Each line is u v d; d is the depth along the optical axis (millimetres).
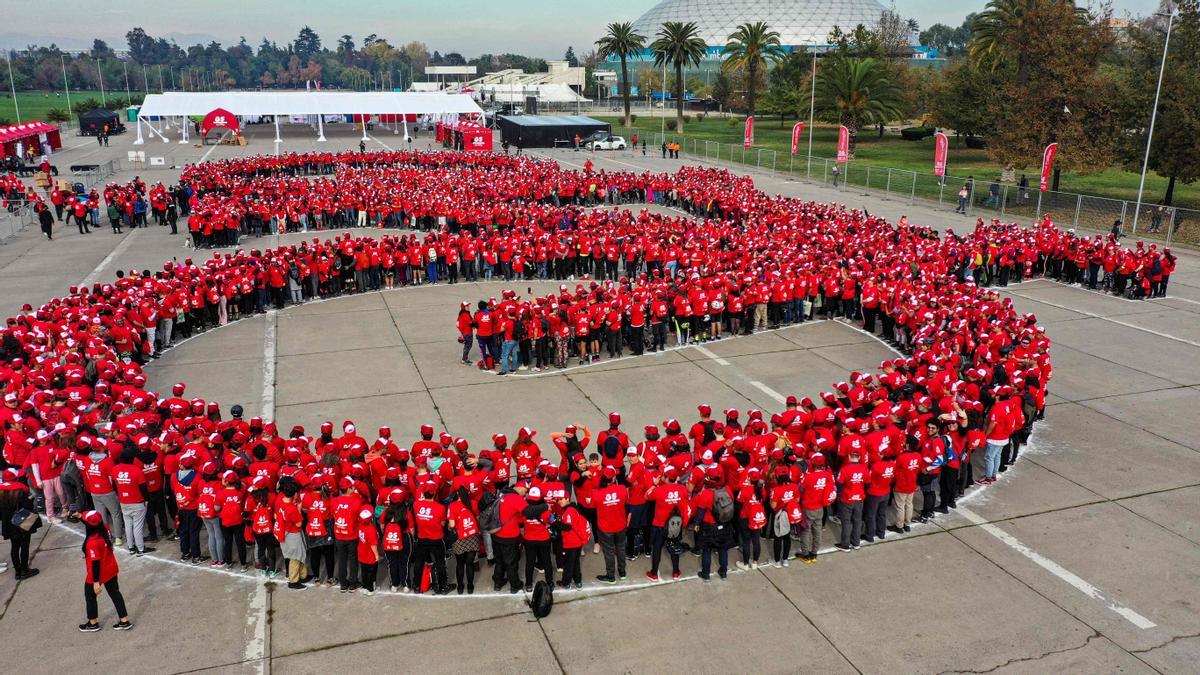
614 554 12336
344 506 11625
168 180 57875
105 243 37281
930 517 14172
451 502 11836
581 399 19406
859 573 12484
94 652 10500
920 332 21312
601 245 31047
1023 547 13211
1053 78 48656
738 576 12430
